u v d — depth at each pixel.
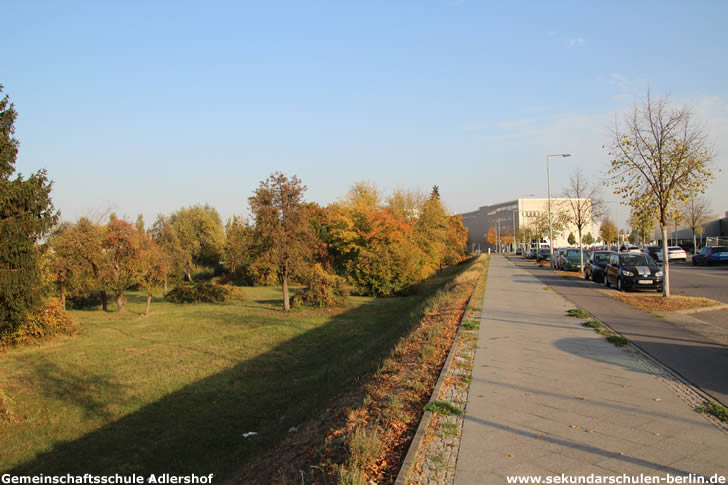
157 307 26.50
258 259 22.47
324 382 10.27
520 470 4.05
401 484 3.78
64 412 8.84
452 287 23.75
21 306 13.22
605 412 5.51
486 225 138.25
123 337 16.47
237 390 10.07
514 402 5.90
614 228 71.19
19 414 8.70
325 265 36.62
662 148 15.49
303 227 22.00
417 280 29.16
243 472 5.66
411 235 35.59
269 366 12.04
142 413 8.78
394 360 8.91
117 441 7.54
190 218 54.12
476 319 12.72
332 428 5.65
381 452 4.52
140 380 10.80
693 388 6.45
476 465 4.15
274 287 41.19
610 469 4.05
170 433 7.81
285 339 15.61
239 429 7.95
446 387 6.56
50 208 13.23
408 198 51.75
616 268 20.89
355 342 14.86
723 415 5.30
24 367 12.35
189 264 35.16
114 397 9.62
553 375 7.16
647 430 4.93
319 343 14.90
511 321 12.35
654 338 10.01
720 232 69.44
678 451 4.39
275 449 6.11
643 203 15.95
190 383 10.57
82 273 22.33
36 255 13.32
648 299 16.38
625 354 8.57
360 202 43.47
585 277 27.66
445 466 4.14
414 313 17.02
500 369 7.53
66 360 12.98
